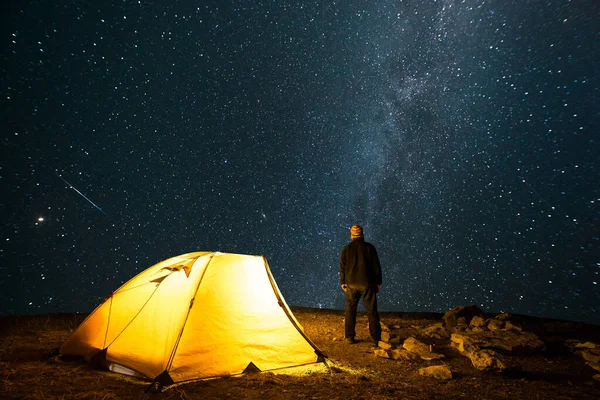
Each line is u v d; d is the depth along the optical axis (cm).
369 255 600
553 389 404
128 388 377
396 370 466
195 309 441
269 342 457
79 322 741
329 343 604
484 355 470
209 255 503
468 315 737
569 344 582
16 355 483
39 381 388
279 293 509
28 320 750
